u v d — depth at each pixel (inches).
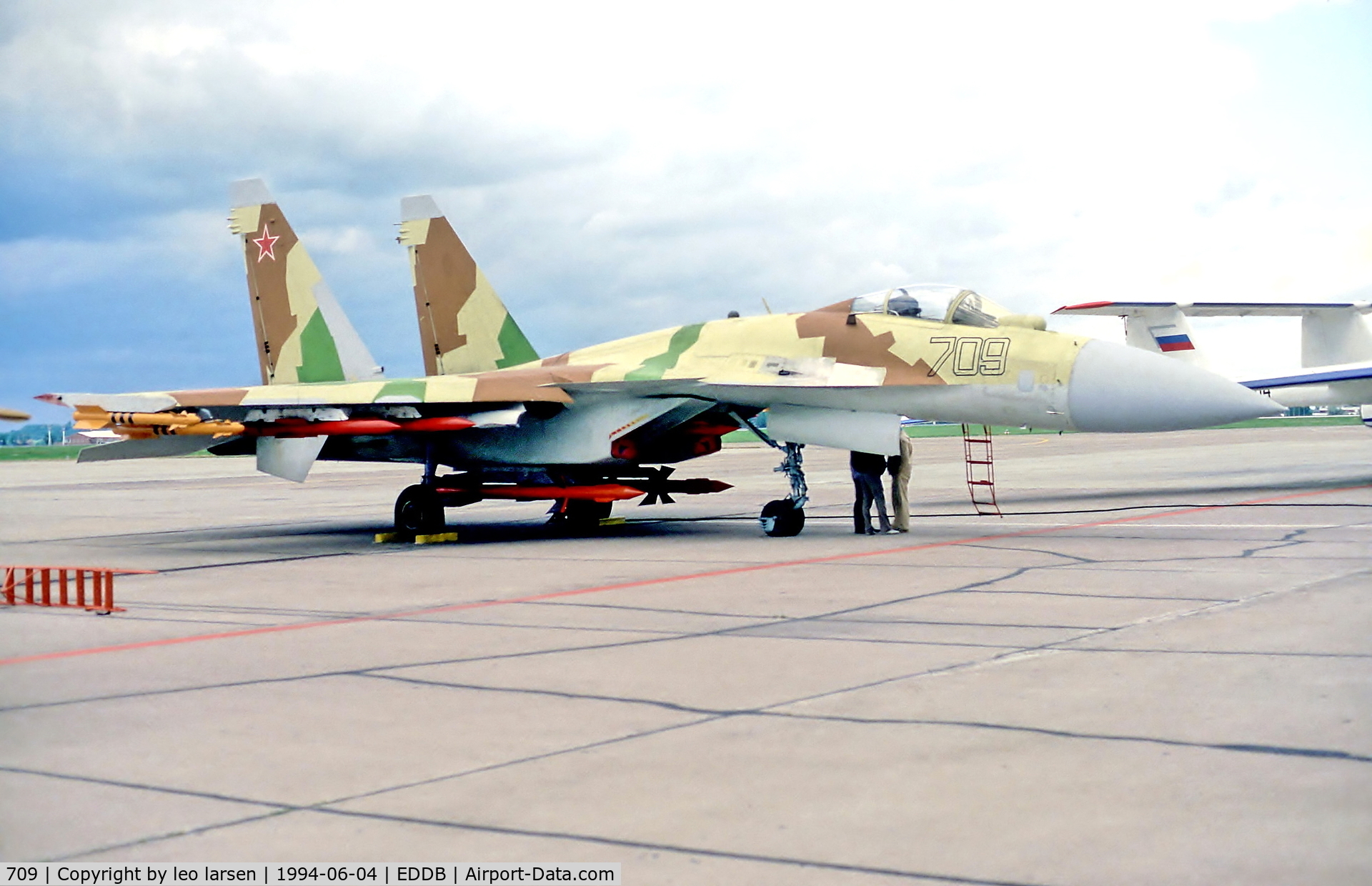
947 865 156.1
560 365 666.8
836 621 338.3
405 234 791.1
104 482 1675.7
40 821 180.7
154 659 307.3
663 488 677.9
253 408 586.2
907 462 596.7
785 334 606.5
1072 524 620.7
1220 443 2074.3
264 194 799.7
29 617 384.8
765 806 180.2
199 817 181.3
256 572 507.8
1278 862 154.3
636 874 156.2
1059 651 284.2
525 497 633.0
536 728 227.9
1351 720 215.3
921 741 211.3
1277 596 354.6
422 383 608.4
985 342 559.8
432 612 380.5
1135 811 173.2
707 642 311.9
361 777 199.8
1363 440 2041.1
